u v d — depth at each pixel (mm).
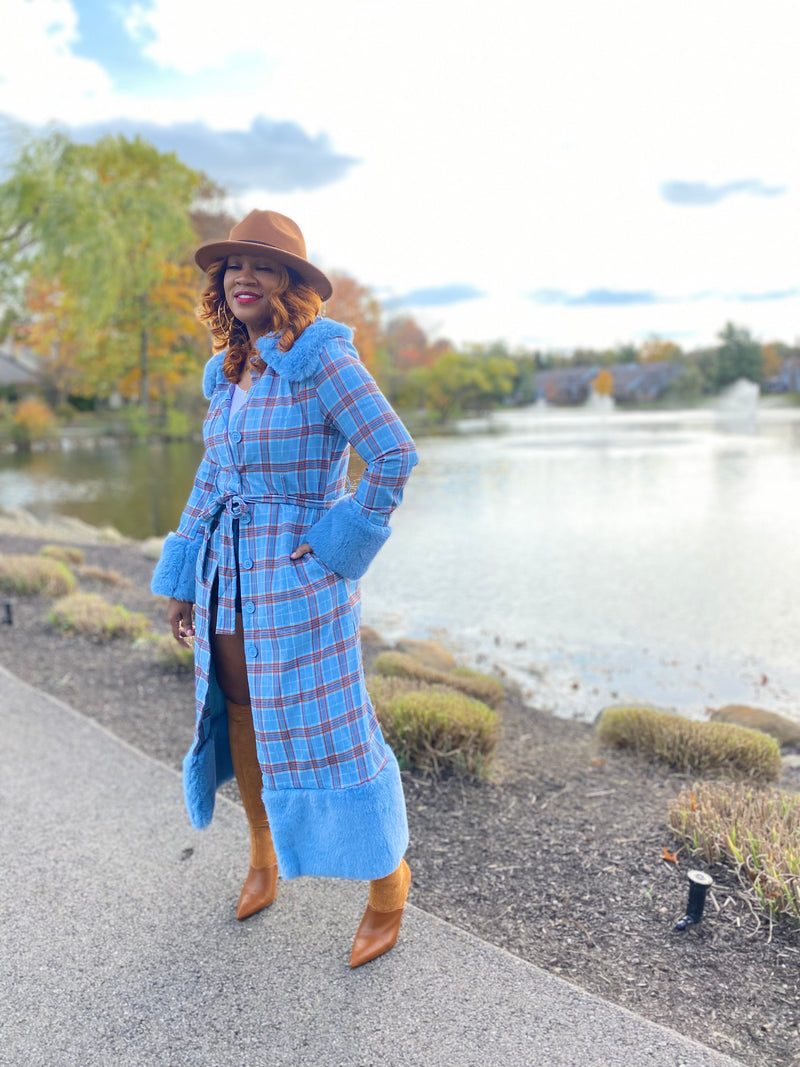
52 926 2031
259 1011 1707
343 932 1988
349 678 1673
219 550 1701
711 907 2123
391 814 1717
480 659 6238
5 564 6652
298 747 1651
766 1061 1583
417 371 64688
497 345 96062
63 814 2658
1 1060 1579
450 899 2199
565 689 5531
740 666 6035
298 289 1687
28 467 26391
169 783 2912
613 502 15562
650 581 8914
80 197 18828
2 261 19047
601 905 2156
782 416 63438
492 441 36375
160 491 20094
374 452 1565
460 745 3125
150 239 27891
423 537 12180
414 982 1790
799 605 7727
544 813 2785
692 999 1770
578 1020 1662
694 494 16422
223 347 1858
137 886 2217
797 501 14984
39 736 3387
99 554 10539
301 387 1608
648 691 5496
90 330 22219
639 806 2855
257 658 1637
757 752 3295
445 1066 1542
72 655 4828
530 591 8578
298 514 1648
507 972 1823
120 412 43219
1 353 50938
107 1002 1745
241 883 2229
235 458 1653
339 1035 1630
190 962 1878
